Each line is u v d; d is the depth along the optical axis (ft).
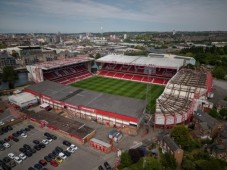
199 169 194.90
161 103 308.19
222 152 216.74
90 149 238.27
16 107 351.87
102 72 599.16
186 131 234.58
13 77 497.87
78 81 524.11
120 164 205.26
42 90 385.70
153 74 538.06
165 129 279.08
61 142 251.60
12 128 282.36
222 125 271.08
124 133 272.31
